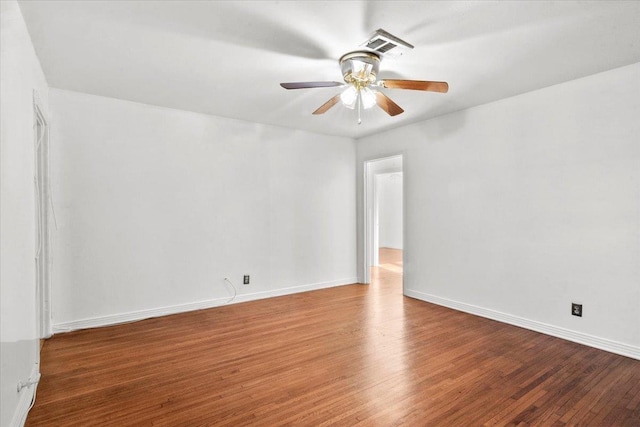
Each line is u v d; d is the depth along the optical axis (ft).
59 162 10.07
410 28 6.64
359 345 9.20
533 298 10.32
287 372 7.66
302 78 9.25
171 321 11.19
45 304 9.52
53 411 6.15
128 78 9.27
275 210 14.46
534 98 10.21
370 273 18.84
